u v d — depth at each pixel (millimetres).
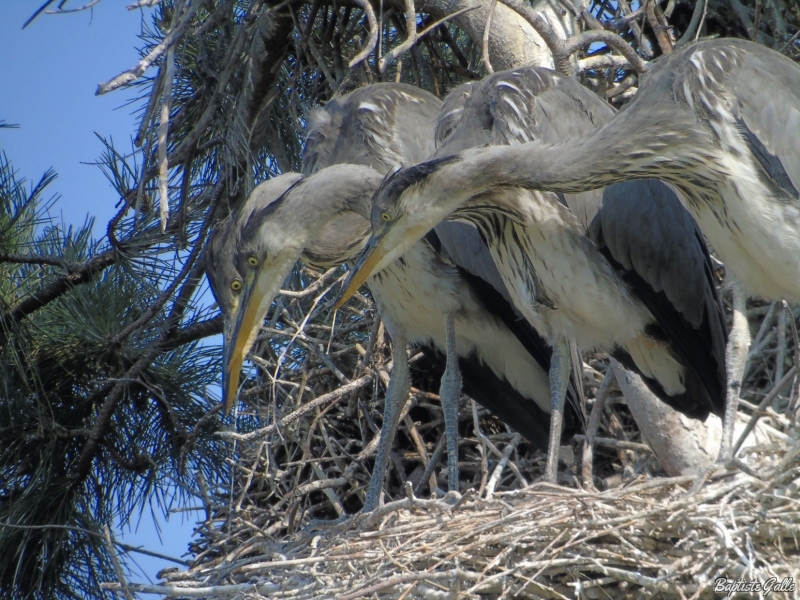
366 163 11258
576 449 11578
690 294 10117
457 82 12945
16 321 10984
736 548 7512
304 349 12289
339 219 11070
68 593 10844
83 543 10906
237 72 11875
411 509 9461
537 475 11445
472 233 10688
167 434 11430
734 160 8883
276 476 10922
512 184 9328
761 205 8828
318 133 11555
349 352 12039
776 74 9109
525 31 11367
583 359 11695
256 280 10703
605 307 10016
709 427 10297
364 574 8562
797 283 8977
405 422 11773
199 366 11617
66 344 11234
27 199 11297
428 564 8492
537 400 11297
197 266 11688
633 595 8117
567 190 9227
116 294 11289
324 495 11727
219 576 9555
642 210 9969
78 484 11078
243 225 10789
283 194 10789
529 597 8352
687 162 9016
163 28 11969
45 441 11023
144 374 11352
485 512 8555
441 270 10875
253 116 11766
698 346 10242
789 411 10156
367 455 11047
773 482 8062
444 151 10195
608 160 9062
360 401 11562
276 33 11273
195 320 11953
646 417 10492
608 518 8078
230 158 11484
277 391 11922
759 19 11398
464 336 11273
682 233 10117
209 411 11164
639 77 11219
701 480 8172
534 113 10078
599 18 12578
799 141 8891
